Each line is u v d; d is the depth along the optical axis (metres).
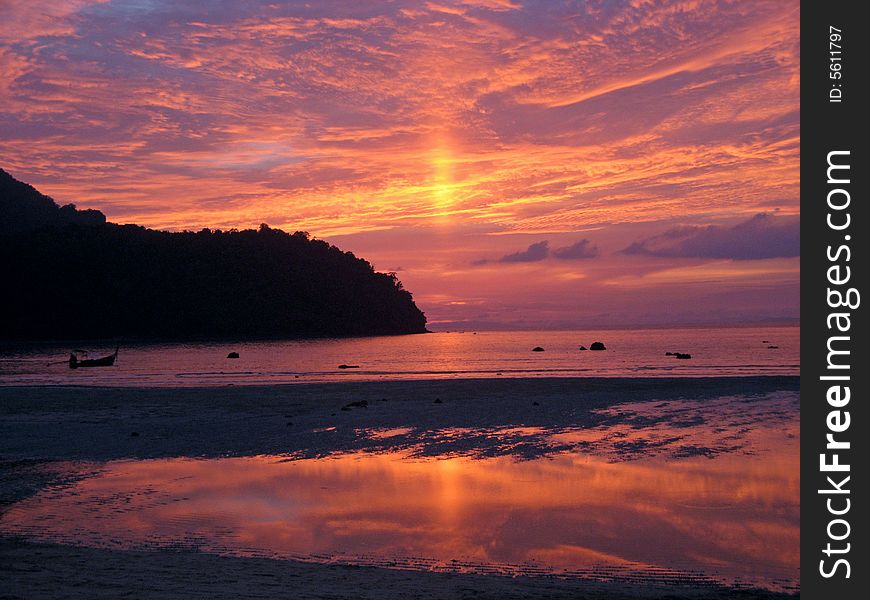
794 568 9.27
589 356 77.00
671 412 23.69
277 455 17.62
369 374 50.59
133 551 9.76
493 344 138.50
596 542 10.39
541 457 16.72
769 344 106.56
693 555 9.79
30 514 12.16
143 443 19.45
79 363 68.75
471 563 9.50
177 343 170.75
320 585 7.93
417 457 17.12
